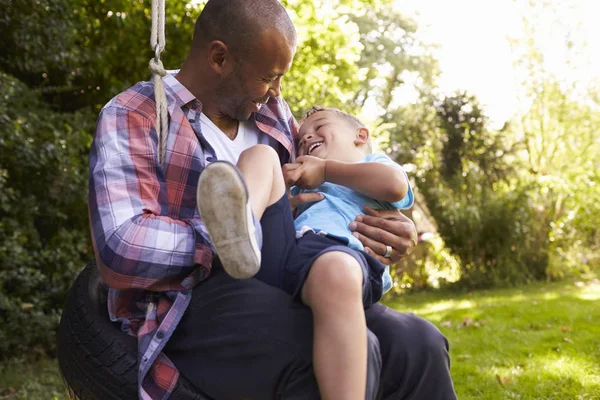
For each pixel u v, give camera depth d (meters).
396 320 2.00
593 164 14.02
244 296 1.76
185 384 1.75
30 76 7.51
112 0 7.59
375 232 2.14
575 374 5.04
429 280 11.92
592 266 12.71
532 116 14.15
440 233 11.75
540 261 11.60
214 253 1.80
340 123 2.44
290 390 1.71
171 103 2.00
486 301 9.45
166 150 1.94
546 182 12.63
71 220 7.05
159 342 1.74
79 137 6.82
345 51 10.19
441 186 12.45
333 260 1.71
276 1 2.03
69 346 1.90
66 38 6.92
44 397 5.12
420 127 13.75
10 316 6.00
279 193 1.87
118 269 1.72
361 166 2.13
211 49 2.00
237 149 2.18
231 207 1.54
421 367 1.94
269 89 2.05
